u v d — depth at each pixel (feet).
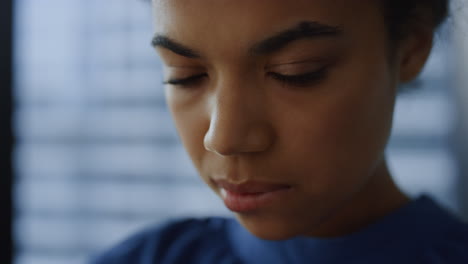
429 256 1.81
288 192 1.51
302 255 1.98
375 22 1.48
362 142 1.50
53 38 7.51
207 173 1.62
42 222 7.75
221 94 1.40
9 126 6.24
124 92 7.42
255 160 1.46
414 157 6.31
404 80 1.82
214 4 1.31
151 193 7.39
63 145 7.70
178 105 1.62
